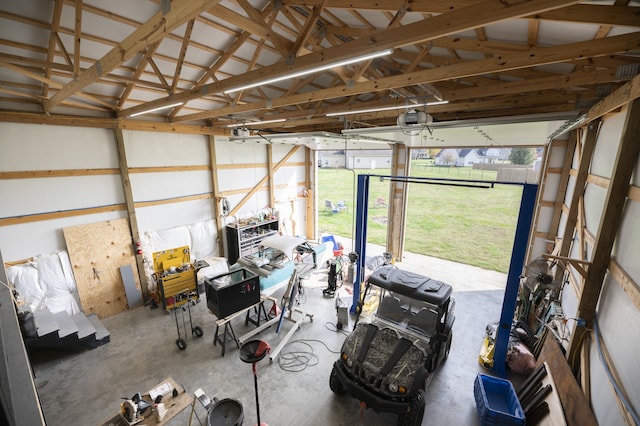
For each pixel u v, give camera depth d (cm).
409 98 462
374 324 464
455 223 1537
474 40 373
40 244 574
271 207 1065
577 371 365
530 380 428
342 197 2122
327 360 511
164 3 212
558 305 513
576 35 318
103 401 430
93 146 626
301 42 298
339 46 270
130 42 266
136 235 699
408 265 972
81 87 391
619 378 275
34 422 85
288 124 793
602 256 353
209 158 856
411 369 370
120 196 678
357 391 368
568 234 574
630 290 279
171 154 768
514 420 360
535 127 529
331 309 681
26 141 542
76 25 350
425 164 2816
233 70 586
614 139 407
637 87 287
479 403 402
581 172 546
